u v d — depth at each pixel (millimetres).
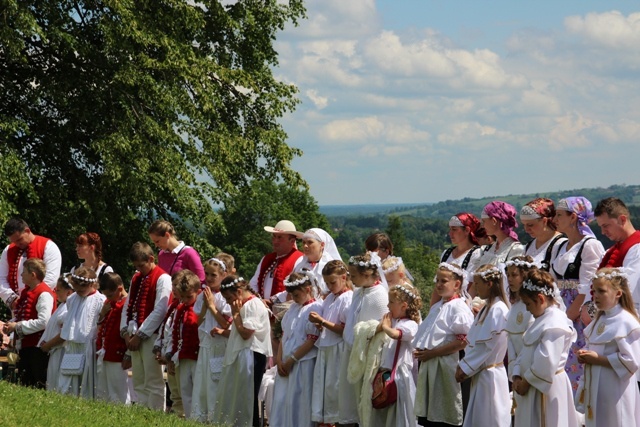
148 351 10805
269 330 10133
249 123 28234
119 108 24578
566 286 8727
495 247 9633
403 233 100000
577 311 8539
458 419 8484
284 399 9688
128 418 8305
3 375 12906
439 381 8547
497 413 8070
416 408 8625
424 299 59406
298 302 9836
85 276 11141
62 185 25375
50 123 25734
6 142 22859
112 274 11102
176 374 10578
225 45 28609
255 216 62812
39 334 11445
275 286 11094
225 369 9938
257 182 28969
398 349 8969
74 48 22984
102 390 10984
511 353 7895
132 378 11148
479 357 8094
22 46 21750
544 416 7605
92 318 11094
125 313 10938
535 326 7625
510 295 8930
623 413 7508
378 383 8859
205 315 10375
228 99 27844
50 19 23344
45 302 11453
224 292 9961
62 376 11039
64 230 25047
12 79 25281
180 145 25625
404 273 10008
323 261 10750
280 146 27594
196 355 10438
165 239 11594
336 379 9367
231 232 63094
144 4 24438
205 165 25547
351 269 9305
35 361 11445
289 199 64312
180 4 25172
